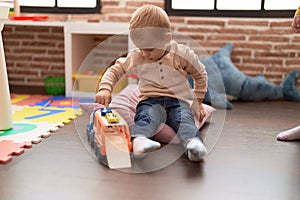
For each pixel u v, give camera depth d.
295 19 1.72
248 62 2.66
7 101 1.70
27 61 2.88
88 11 2.75
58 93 2.61
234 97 2.43
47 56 2.85
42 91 2.70
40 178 1.21
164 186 1.16
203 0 2.68
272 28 2.59
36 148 1.48
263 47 2.62
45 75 2.88
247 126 1.85
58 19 2.78
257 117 2.04
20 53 2.87
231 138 1.65
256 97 2.45
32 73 2.89
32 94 2.59
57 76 2.80
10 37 2.86
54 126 1.78
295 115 2.10
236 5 2.66
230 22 2.63
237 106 2.30
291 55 2.60
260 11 2.61
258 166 1.33
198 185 1.17
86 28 2.44
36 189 1.13
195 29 2.68
